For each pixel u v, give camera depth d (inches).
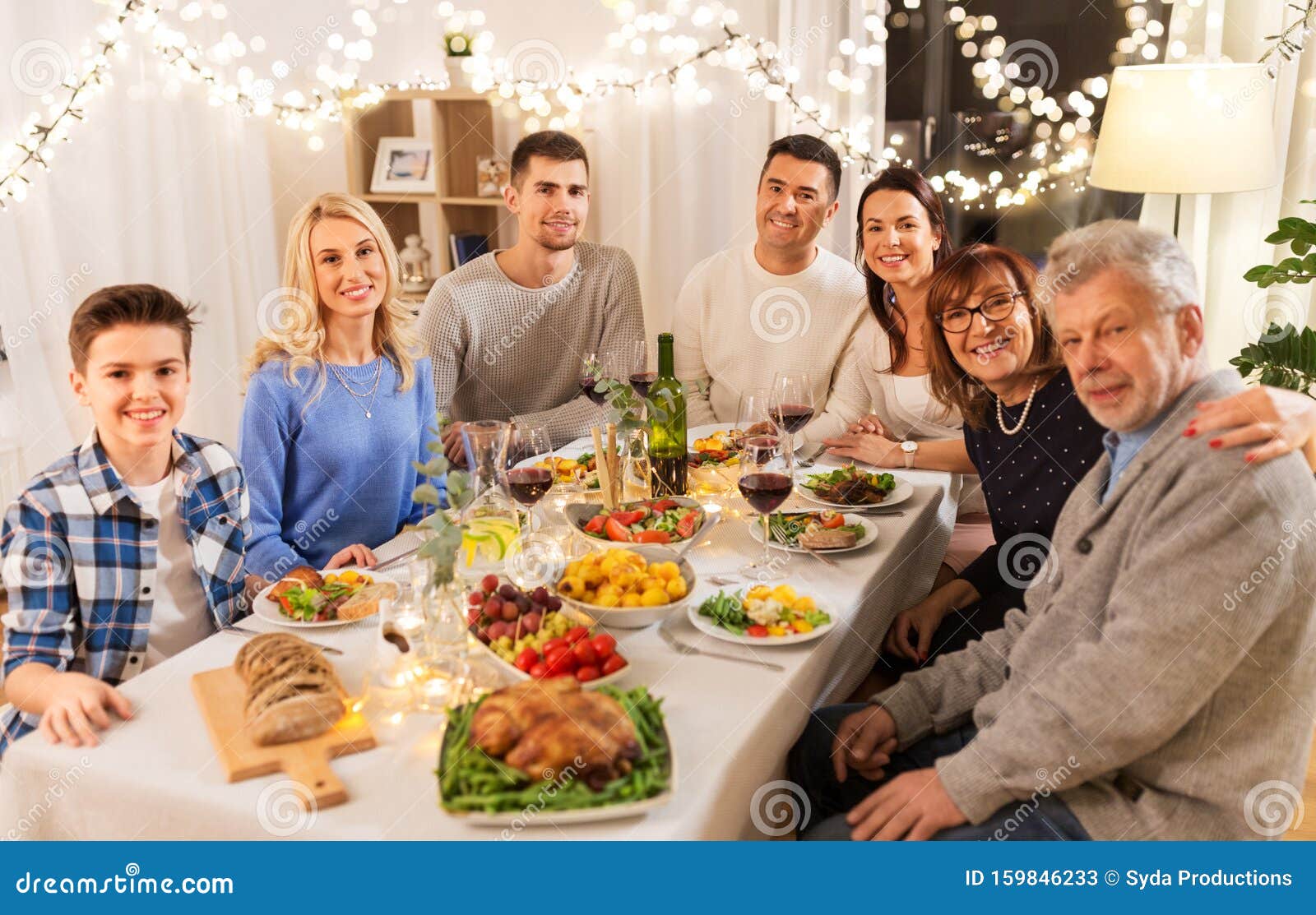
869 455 90.6
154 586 62.4
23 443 130.8
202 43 151.8
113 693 49.8
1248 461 47.8
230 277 159.3
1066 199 148.1
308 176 168.1
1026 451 75.5
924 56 148.9
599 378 93.7
